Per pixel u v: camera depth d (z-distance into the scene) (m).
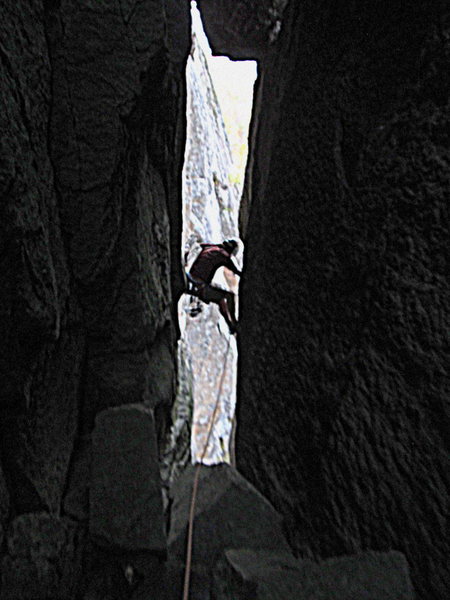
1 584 1.42
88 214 2.19
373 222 1.83
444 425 1.34
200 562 1.87
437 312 1.43
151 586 1.78
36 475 1.67
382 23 2.04
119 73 2.31
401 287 1.60
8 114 1.46
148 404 2.66
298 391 2.28
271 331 2.83
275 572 1.47
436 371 1.39
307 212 2.51
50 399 1.87
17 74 1.61
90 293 2.35
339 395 1.88
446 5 1.60
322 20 2.82
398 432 1.52
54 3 2.09
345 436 1.80
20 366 1.54
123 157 2.41
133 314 2.55
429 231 1.52
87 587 1.81
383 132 1.87
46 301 1.65
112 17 2.29
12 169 1.40
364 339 1.78
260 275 3.35
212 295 5.41
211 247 5.54
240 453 3.03
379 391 1.64
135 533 1.79
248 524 2.02
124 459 1.90
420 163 1.61
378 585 1.38
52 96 2.07
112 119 2.24
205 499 2.14
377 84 2.00
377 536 1.56
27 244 1.51
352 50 2.29
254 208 4.43
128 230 2.60
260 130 4.93
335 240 2.12
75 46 2.15
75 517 1.90
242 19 5.17
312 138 2.61
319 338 2.15
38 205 1.70
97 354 2.46
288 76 3.55
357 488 1.68
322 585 1.40
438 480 1.34
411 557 1.41
